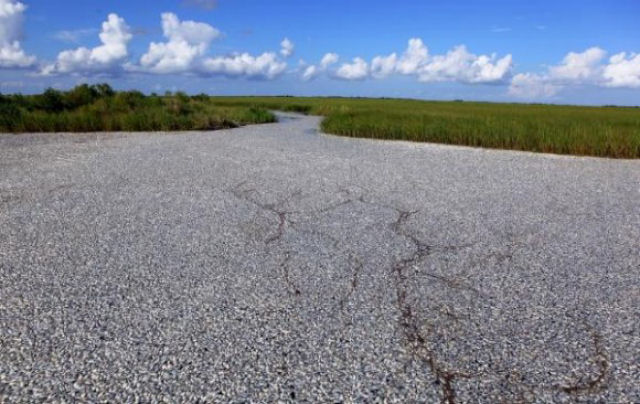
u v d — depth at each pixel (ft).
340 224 13.65
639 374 6.69
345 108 84.02
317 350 7.32
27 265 10.58
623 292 9.29
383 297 9.12
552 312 8.52
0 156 25.85
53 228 13.19
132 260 10.91
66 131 43.09
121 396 6.25
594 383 6.52
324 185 18.72
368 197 16.81
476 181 19.89
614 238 12.50
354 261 10.90
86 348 7.36
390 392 6.34
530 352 7.27
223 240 12.28
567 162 26.04
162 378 6.63
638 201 16.53
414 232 12.96
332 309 8.64
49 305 8.74
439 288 9.51
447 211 15.06
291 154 27.43
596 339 7.61
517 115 61.57
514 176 21.18
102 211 14.89
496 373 6.75
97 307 8.66
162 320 8.21
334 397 6.24
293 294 9.24
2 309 8.59
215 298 9.05
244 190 17.72
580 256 11.21
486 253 11.41
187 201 16.10
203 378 6.63
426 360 7.07
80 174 20.56
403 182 19.48
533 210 15.25
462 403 6.14
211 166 22.72
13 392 6.31
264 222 13.83
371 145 33.35
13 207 15.29
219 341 7.57
